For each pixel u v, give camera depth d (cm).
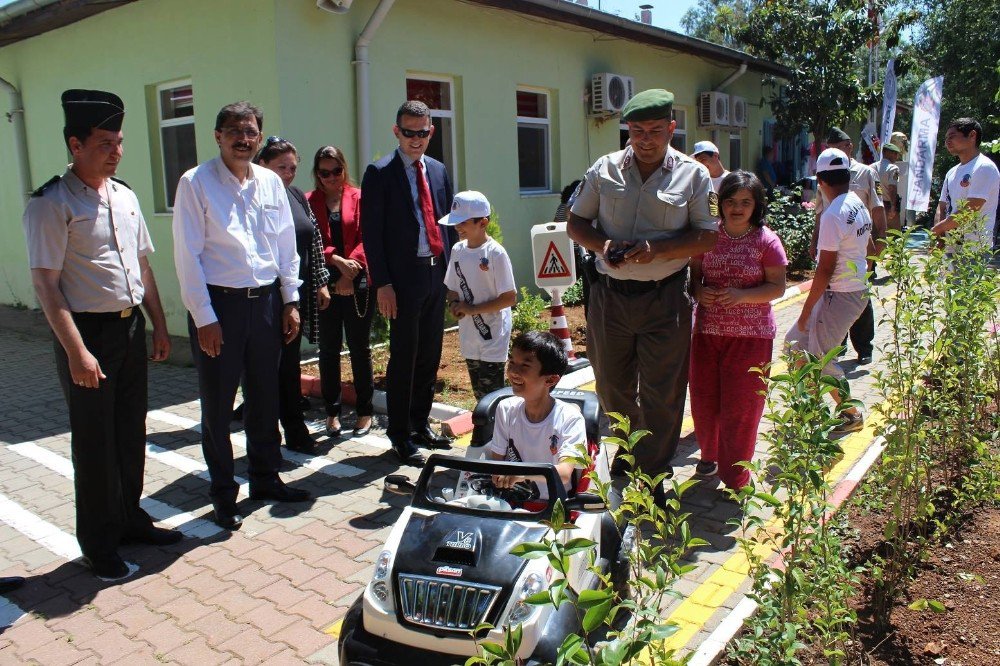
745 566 416
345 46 902
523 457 376
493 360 569
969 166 722
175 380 841
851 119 1923
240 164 478
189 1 909
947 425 431
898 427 375
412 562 302
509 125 1138
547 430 372
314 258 607
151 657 359
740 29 1822
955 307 398
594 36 1295
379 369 786
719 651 330
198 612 395
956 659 324
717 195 479
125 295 428
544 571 294
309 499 527
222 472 493
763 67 1733
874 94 1767
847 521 416
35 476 587
